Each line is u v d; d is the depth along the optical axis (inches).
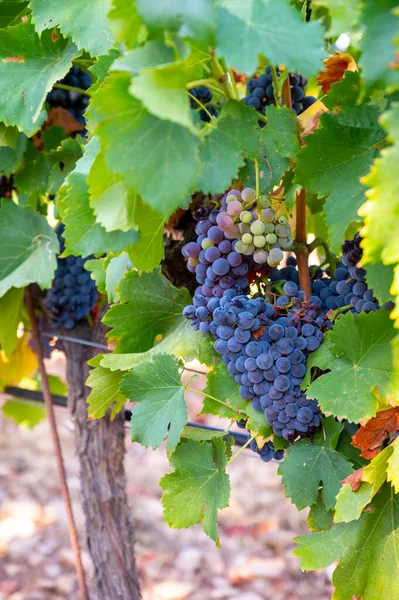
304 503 45.3
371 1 38.1
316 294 49.3
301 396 45.2
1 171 56.6
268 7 40.1
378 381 43.4
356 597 45.2
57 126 57.4
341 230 43.4
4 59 51.4
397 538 44.9
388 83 37.7
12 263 56.8
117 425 61.3
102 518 61.1
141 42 40.5
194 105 49.1
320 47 39.8
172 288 50.1
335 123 44.2
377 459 43.1
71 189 44.6
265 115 48.4
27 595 109.3
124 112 39.9
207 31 38.5
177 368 47.3
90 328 62.7
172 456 47.9
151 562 119.3
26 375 69.3
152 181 39.4
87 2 48.3
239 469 153.8
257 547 124.6
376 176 37.0
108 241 44.4
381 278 41.8
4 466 151.1
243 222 45.6
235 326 45.6
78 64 54.3
